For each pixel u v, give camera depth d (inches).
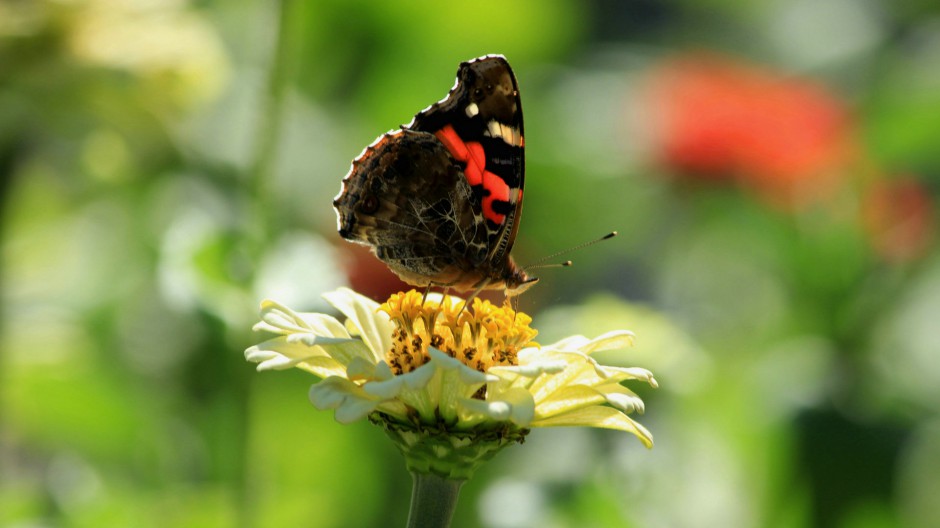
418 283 41.5
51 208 45.8
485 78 41.1
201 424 44.6
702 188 46.9
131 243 45.9
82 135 44.5
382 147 41.1
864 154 46.1
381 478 44.8
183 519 43.3
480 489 44.4
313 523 43.8
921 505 45.9
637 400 39.8
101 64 43.9
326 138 47.1
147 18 44.3
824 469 44.6
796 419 44.7
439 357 39.5
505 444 39.9
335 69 47.3
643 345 44.4
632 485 44.6
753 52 62.3
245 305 42.9
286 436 44.9
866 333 45.3
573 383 40.1
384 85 47.4
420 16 47.1
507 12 47.6
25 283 45.6
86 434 44.6
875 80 47.0
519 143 41.1
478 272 41.4
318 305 43.1
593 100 51.0
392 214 41.2
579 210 47.9
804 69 58.1
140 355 45.2
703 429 45.3
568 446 45.0
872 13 57.4
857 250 45.6
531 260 46.3
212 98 45.1
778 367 45.4
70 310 45.6
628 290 48.2
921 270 45.8
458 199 41.2
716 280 47.9
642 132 47.8
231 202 45.8
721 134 46.6
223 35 47.3
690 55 50.4
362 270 44.7
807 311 45.6
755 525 44.9
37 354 44.4
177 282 42.8
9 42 43.6
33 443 45.3
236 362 42.9
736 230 47.5
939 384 45.9
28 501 43.6
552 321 44.9
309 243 43.4
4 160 44.1
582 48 58.2
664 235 47.9
